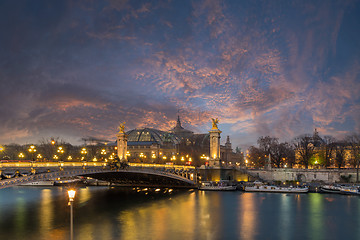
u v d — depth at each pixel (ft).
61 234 185.57
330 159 569.23
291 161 583.17
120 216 241.35
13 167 186.80
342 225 216.74
